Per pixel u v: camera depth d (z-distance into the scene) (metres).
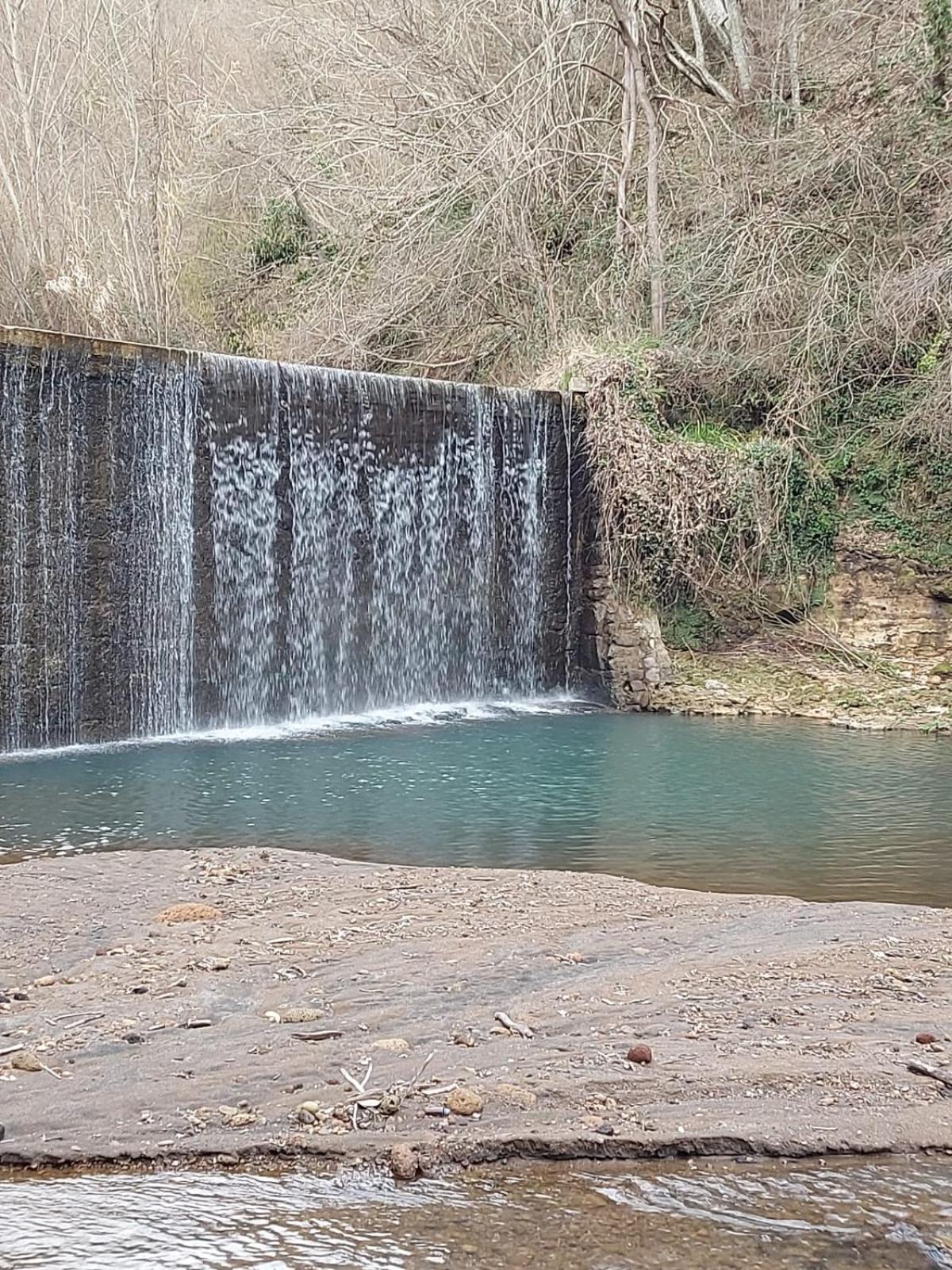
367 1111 3.87
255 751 13.82
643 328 22.20
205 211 28.56
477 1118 3.80
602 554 18.75
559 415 19.12
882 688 17.53
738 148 22.33
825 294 19.47
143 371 14.90
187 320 27.56
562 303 23.50
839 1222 3.22
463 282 24.22
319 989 5.21
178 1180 3.45
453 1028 4.71
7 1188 3.40
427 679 18.00
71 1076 4.20
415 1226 3.17
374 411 17.23
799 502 19.17
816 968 5.58
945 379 18.05
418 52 25.58
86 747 14.17
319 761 13.06
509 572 18.73
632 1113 3.84
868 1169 3.54
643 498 18.53
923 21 20.20
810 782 11.89
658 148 23.59
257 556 16.11
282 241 27.22
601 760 13.15
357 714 17.17
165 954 5.78
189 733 15.34
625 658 18.27
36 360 13.99
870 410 19.48
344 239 26.16
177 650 15.41
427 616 17.94
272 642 16.33
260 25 29.75
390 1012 4.91
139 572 15.01
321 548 16.77
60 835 9.37
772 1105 3.92
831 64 23.59
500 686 18.72
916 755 13.60
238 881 7.48
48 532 14.22
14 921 6.45
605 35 25.27
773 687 17.97
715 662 18.73
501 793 11.25
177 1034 4.62
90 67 28.58
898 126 20.48
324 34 27.61
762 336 20.05
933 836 9.48
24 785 11.56
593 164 24.73
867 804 10.77
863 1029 4.70
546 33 23.47
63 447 14.28
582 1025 4.75
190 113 28.88
